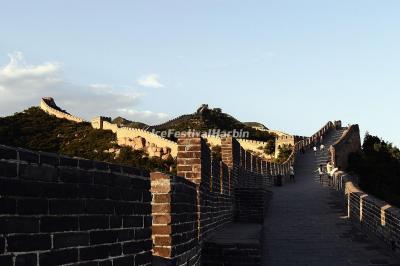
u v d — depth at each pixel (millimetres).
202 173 11109
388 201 34281
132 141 78688
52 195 4129
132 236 5520
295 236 17234
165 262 7227
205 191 11766
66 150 81125
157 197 7469
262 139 85312
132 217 5543
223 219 15938
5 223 3615
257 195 19047
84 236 4543
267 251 15281
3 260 3584
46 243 4020
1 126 89125
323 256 14602
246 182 23328
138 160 73438
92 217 4691
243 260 11312
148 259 5949
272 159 63625
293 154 45406
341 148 43219
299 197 25969
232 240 11969
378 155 42344
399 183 38969
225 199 16641
